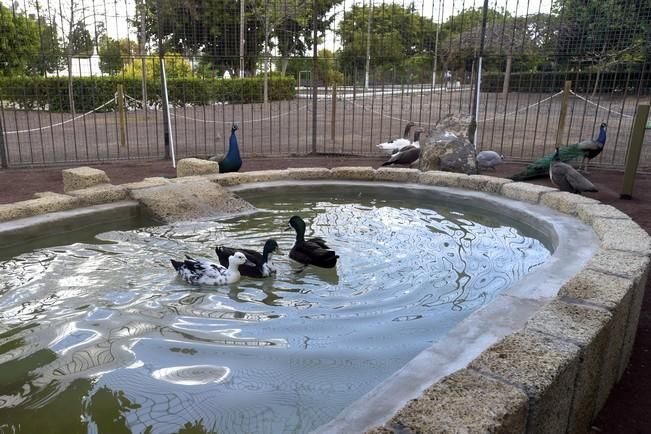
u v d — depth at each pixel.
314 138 11.02
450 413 1.96
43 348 3.32
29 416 2.66
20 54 15.84
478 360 2.35
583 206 5.93
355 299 4.16
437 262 5.06
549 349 2.43
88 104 19.30
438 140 9.08
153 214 6.36
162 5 13.34
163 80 9.98
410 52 13.68
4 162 9.23
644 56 11.95
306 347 3.36
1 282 4.37
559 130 10.81
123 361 3.17
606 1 11.70
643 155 11.62
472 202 7.15
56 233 5.76
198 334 3.52
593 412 2.78
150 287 4.32
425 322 3.75
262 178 7.92
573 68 17.53
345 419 2.37
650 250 4.05
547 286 3.96
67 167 9.50
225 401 2.77
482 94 29.27
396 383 2.67
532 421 2.13
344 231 6.05
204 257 5.08
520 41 18.52
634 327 3.40
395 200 7.72
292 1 18.28
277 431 2.53
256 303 4.06
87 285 4.34
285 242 5.61
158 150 11.71
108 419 2.63
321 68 25.73
